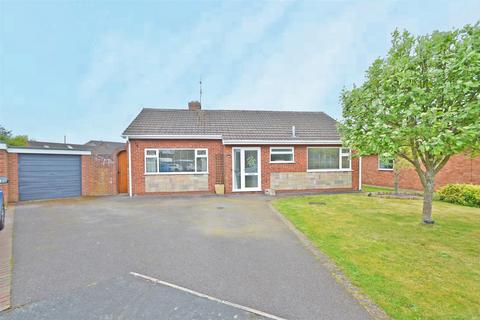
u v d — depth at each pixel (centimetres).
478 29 489
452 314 271
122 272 383
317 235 559
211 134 1339
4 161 1016
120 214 813
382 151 552
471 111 434
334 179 1418
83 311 283
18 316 274
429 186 645
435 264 400
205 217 759
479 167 1177
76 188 1286
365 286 333
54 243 521
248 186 1345
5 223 698
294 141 1348
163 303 299
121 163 1426
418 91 496
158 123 1426
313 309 285
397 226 629
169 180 1298
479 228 607
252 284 344
